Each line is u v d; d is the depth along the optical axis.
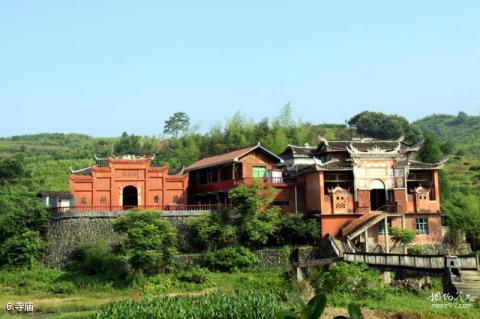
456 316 34.47
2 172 101.00
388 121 147.50
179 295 47.25
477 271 41.75
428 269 43.56
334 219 64.44
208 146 107.00
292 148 77.50
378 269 49.44
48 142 166.50
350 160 66.56
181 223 64.31
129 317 36.03
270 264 61.34
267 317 36.03
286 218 64.12
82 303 48.84
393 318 35.12
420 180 68.06
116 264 57.72
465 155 140.75
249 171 72.06
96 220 63.03
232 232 61.66
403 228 63.34
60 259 61.38
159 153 116.69
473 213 69.31
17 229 61.62
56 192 73.38
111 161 69.75
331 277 45.56
